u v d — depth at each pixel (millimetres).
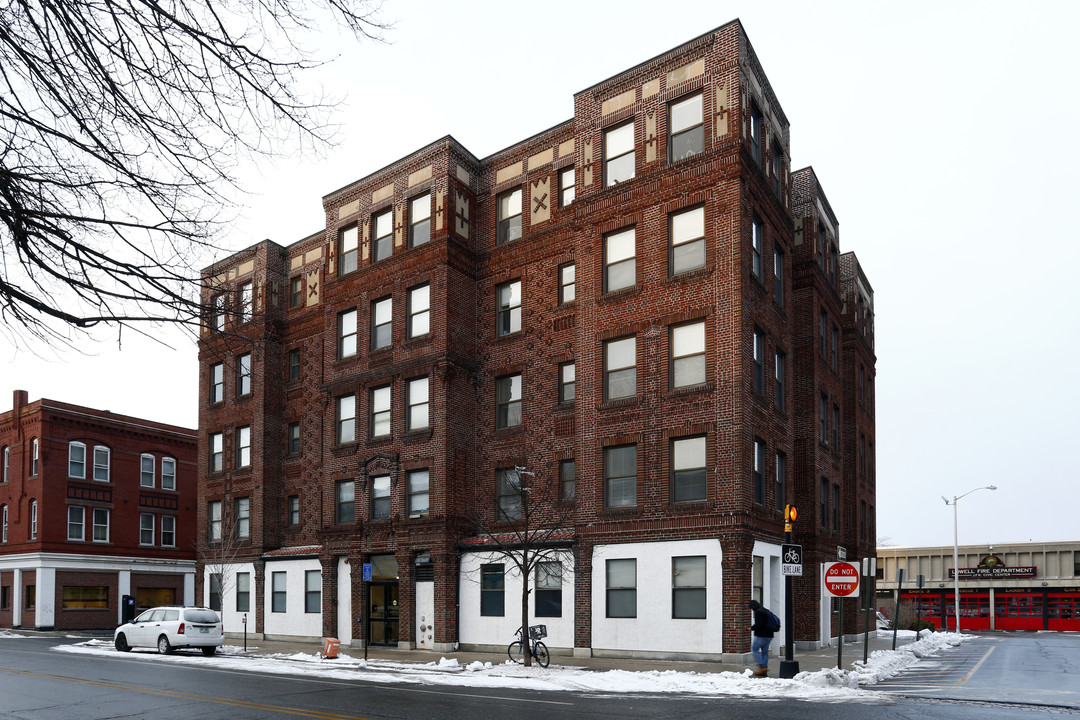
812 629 31984
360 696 16938
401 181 33812
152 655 28656
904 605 66750
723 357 25359
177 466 55531
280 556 36188
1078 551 70250
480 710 14828
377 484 33000
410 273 32844
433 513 30578
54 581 47812
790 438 29766
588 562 26844
